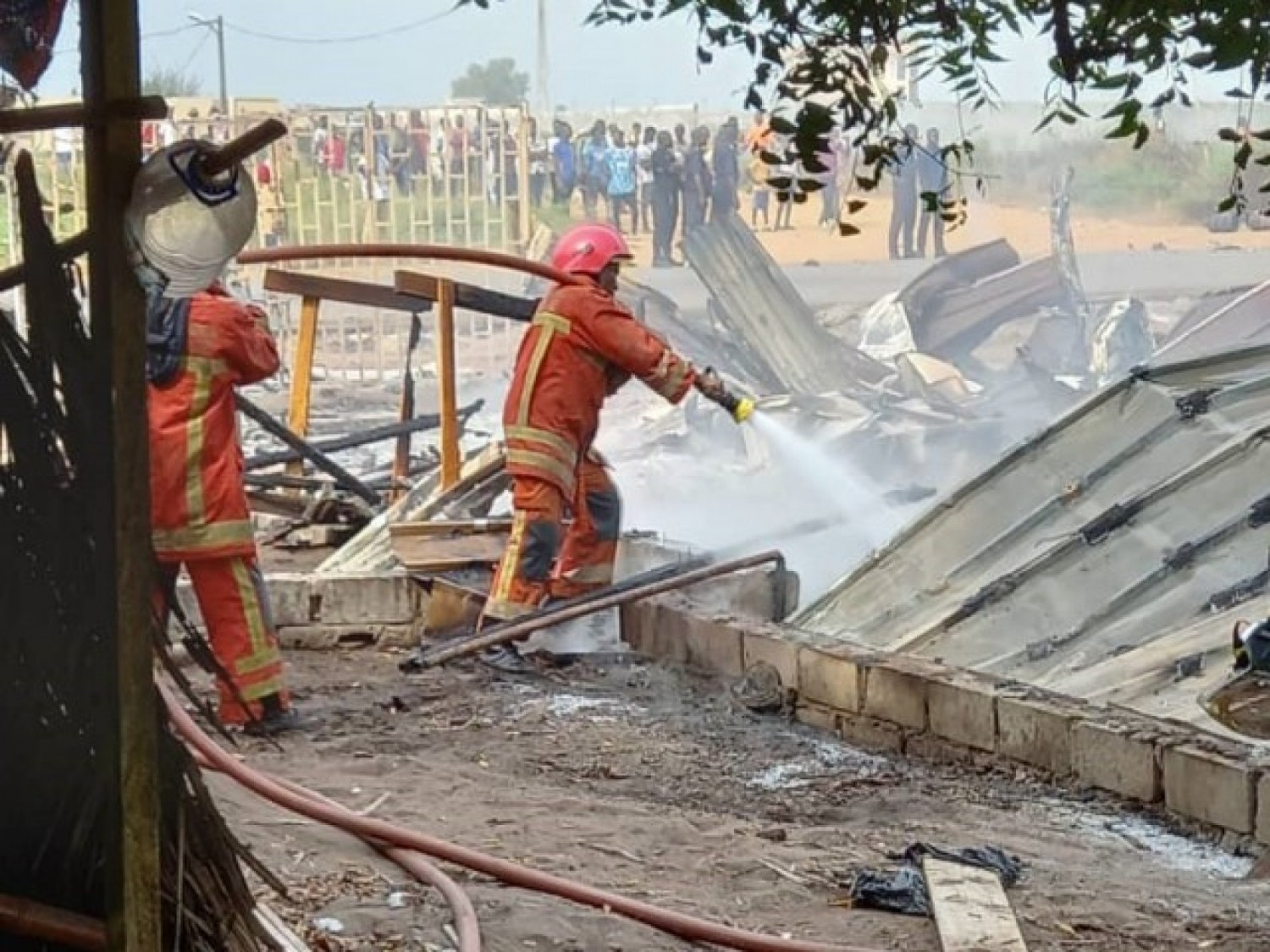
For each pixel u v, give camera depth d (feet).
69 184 38.99
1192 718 24.30
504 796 21.58
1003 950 15.87
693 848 19.47
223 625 23.95
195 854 10.96
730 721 26.58
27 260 10.16
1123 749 22.15
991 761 24.02
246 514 23.79
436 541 32.04
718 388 29.35
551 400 29.04
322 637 30.73
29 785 10.50
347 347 80.18
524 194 83.66
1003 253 77.51
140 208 9.34
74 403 10.16
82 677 10.29
